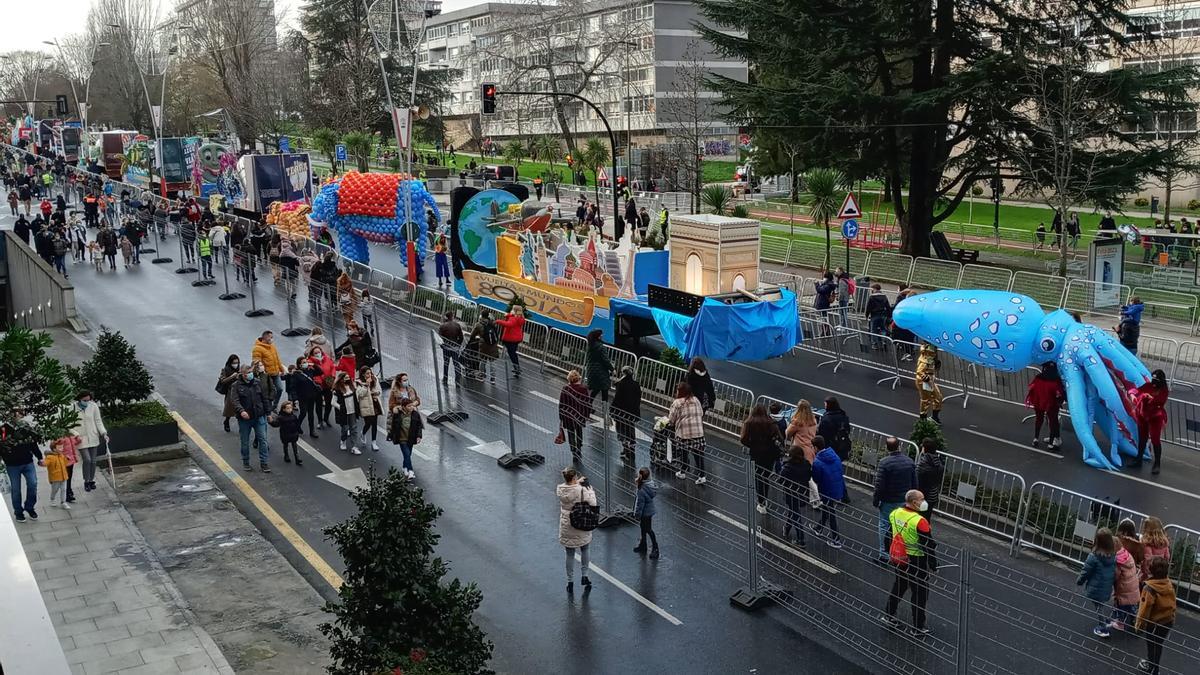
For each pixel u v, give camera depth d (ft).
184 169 181.16
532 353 81.87
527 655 38.47
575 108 298.15
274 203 136.46
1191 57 169.68
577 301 81.92
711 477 53.47
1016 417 66.54
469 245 95.86
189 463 60.13
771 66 132.26
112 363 61.82
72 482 56.65
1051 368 59.82
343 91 248.52
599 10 268.21
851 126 120.26
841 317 85.61
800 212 175.22
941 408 67.62
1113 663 35.06
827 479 45.34
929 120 118.83
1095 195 112.06
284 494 55.16
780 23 120.67
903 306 67.15
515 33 248.52
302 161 146.30
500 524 50.52
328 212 108.06
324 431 65.77
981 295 64.03
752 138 184.55
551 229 87.30
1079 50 112.68
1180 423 62.80
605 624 40.65
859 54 122.11
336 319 91.15
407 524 29.40
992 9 119.14
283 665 37.70
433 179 214.28
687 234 73.61
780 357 82.53
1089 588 36.88
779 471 49.39
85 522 50.90
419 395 71.87
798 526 44.86
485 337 73.36
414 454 60.95
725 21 126.72
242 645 39.22
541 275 86.99
